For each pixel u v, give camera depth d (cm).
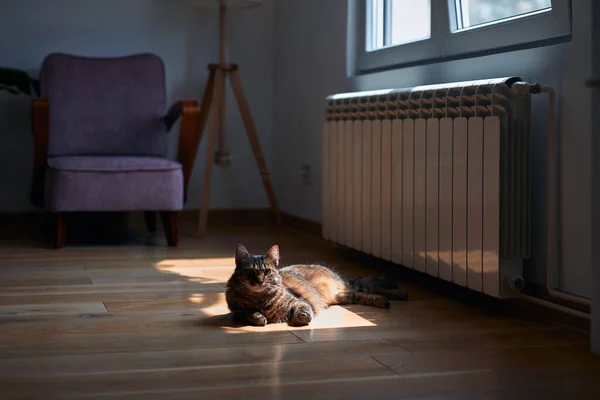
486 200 238
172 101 485
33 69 460
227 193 499
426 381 178
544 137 238
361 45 378
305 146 445
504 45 263
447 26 298
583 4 218
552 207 229
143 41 477
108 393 167
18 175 460
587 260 220
